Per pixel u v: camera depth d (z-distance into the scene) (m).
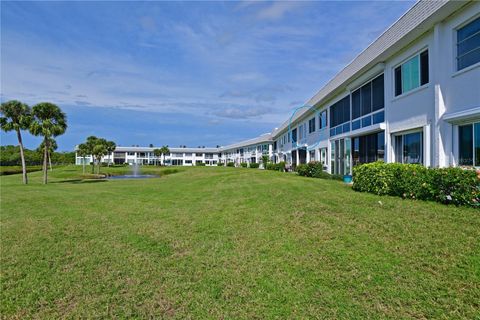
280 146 45.81
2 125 24.98
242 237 6.46
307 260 5.03
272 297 4.03
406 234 5.61
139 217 9.17
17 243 6.90
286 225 6.97
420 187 8.01
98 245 6.57
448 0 8.59
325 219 7.01
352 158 17.61
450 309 3.50
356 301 3.81
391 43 11.71
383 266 4.56
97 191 17.56
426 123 10.55
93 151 50.38
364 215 6.95
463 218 6.10
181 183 20.94
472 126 8.78
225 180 20.14
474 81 8.59
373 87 14.93
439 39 9.73
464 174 7.08
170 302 4.07
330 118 21.69
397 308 3.60
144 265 5.35
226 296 4.14
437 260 4.55
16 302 4.24
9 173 47.62
